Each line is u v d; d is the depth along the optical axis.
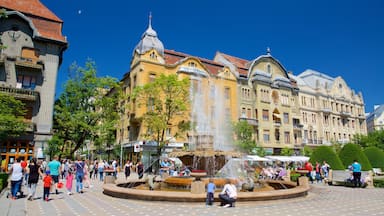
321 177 23.92
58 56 33.19
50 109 31.22
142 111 38.88
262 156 38.44
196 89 42.22
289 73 62.25
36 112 30.52
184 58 43.75
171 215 9.07
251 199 11.36
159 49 41.91
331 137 58.41
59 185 14.59
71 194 14.42
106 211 9.82
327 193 15.45
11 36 31.00
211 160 15.37
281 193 12.13
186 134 38.62
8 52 30.48
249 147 37.62
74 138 30.67
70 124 28.88
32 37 31.91
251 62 51.97
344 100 63.91
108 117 31.47
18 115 29.14
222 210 9.94
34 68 30.84
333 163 24.81
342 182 20.25
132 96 33.09
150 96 33.16
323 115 58.59
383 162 29.70
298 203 11.75
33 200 12.35
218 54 55.00
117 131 46.31
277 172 26.02
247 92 48.66
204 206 10.71
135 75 40.72
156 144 37.19
